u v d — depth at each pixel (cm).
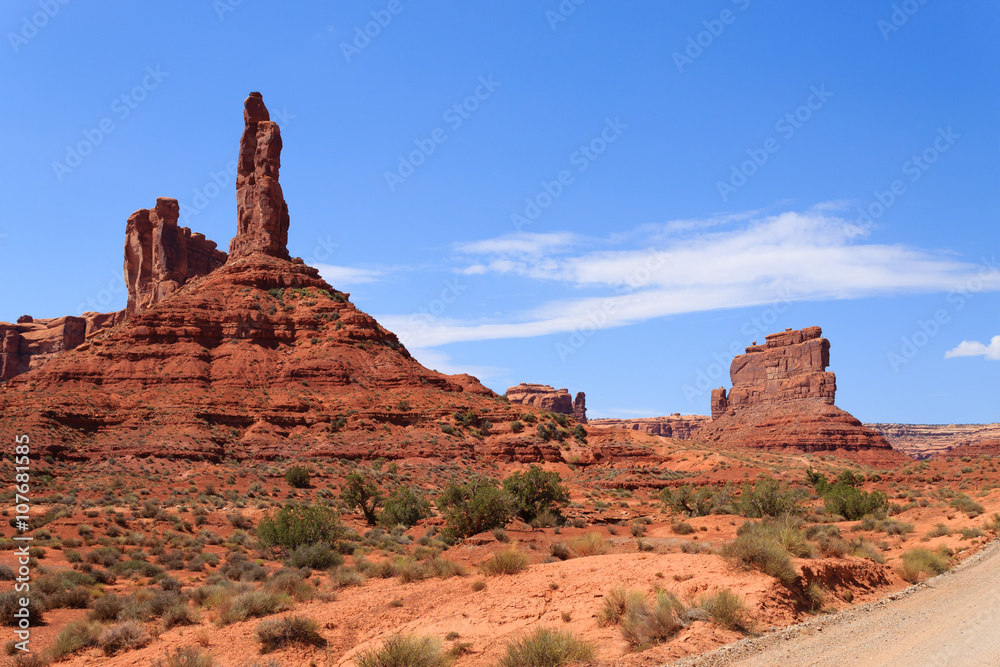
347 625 1745
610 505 7150
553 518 4762
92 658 1680
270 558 3612
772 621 1342
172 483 7231
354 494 5831
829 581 1641
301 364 10550
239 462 8519
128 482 7056
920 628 1318
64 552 3488
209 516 5372
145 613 2045
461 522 3822
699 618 1320
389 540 4225
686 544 2428
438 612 1717
